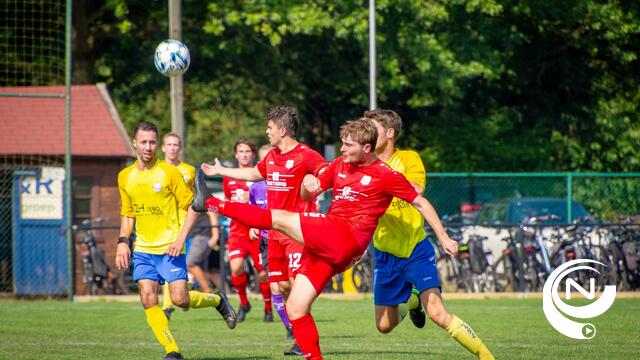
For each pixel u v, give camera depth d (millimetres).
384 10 69938
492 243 52969
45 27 72125
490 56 75625
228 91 84062
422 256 22781
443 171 82688
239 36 74312
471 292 52156
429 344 30500
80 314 42062
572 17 80375
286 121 27781
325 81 80438
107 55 82375
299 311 21000
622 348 29172
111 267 54375
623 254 51500
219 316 41656
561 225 51656
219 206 20969
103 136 55750
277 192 27953
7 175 54281
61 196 52875
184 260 25734
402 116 84312
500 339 32000
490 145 82750
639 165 85812
